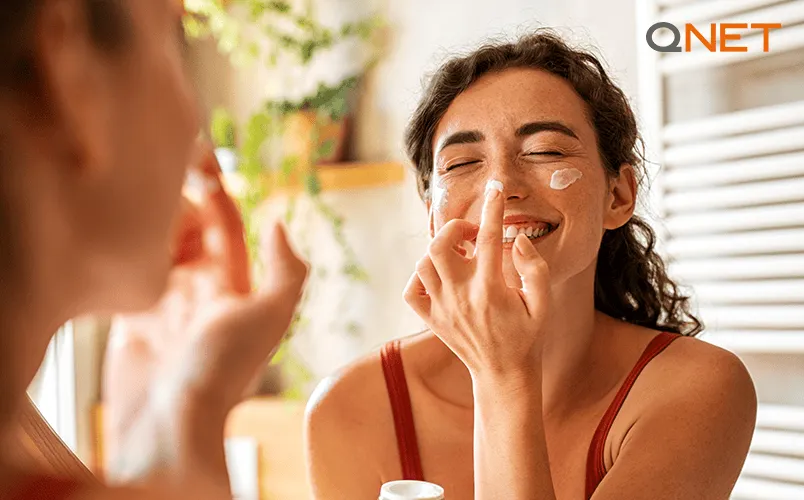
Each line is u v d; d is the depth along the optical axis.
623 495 0.83
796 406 1.47
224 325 0.34
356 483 1.04
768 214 1.43
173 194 0.32
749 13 1.44
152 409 0.32
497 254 0.75
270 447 1.90
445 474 1.02
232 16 2.21
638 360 1.00
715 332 1.50
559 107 0.95
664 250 1.52
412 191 1.92
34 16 0.27
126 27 0.29
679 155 1.53
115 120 0.29
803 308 1.41
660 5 1.54
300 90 2.11
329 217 1.97
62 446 0.37
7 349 0.29
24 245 0.29
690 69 1.55
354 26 2.02
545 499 0.74
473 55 1.01
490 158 0.95
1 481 0.30
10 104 0.28
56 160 0.29
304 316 2.08
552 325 0.97
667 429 0.88
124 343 0.34
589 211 0.95
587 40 1.68
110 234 0.30
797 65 1.46
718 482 0.89
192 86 0.34
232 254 0.36
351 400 1.07
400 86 1.94
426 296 0.79
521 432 0.75
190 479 0.31
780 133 1.41
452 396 1.05
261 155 2.06
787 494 1.40
